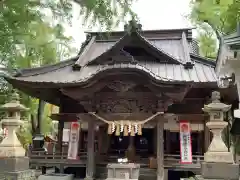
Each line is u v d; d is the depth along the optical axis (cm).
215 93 1110
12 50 936
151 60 1970
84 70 1958
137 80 1596
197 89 1839
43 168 1872
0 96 1750
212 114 1078
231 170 989
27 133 2356
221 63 934
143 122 1648
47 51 2134
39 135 2267
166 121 1683
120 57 1570
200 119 1788
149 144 2148
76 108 1992
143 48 1927
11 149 1138
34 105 2547
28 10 929
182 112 1856
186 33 2377
